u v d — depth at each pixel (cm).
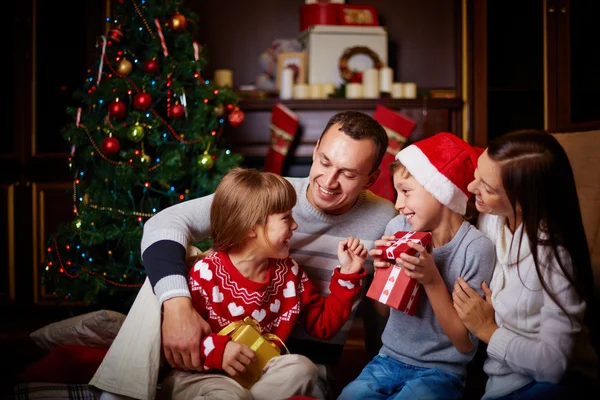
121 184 255
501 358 137
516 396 136
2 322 329
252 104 348
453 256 154
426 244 148
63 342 178
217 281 150
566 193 138
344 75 359
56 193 344
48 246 265
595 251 206
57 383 165
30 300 343
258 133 353
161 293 142
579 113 317
